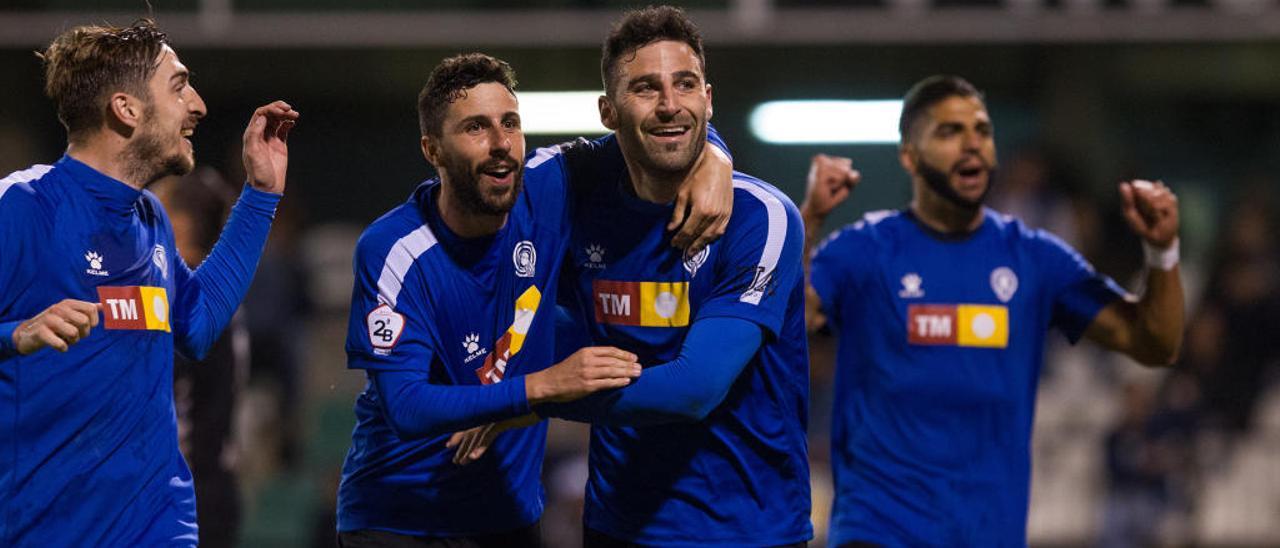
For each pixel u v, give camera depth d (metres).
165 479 15.20
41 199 14.58
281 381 37.50
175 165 15.32
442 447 16.72
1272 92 46.66
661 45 15.06
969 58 43.94
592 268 16.19
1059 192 41.75
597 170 16.25
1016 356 19.42
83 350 14.59
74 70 14.77
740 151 45.72
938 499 19.03
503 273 16.14
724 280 15.54
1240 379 36.47
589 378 14.44
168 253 15.67
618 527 16.36
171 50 15.44
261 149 16.69
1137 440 34.72
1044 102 45.62
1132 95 46.84
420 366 15.66
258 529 35.84
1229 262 38.25
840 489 19.62
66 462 14.64
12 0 40.06
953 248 19.62
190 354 16.16
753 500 16.16
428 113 15.45
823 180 19.44
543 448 17.59
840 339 19.88
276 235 38.34
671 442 16.03
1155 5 38.81
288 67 43.25
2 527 14.64
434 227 15.96
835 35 39.09
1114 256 42.12
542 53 41.12
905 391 19.25
